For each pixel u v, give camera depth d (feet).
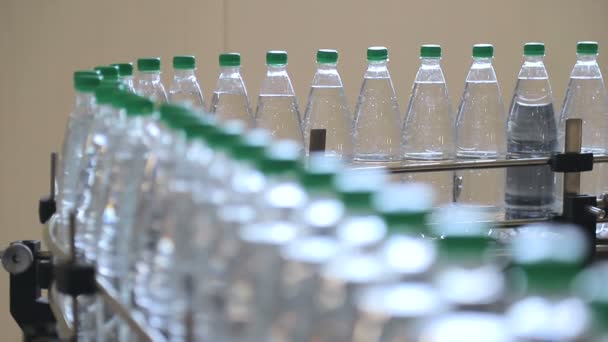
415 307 2.79
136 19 12.92
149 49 13.00
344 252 3.26
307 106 9.98
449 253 3.11
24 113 12.67
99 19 12.80
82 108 7.43
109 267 5.57
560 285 2.79
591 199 8.00
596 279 2.79
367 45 13.98
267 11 13.46
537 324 2.75
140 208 5.22
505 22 14.49
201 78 13.24
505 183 9.30
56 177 7.93
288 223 3.68
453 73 14.40
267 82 9.84
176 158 5.06
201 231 4.29
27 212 12.82
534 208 9.05
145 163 5.41
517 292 2.93
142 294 5.04
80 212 6.38
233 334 3.72
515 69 14.62
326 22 13.74
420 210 3.38
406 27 14.11
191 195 4.58
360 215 3.59
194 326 4.07
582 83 9.81
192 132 4.86
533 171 9.10
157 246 4.90
